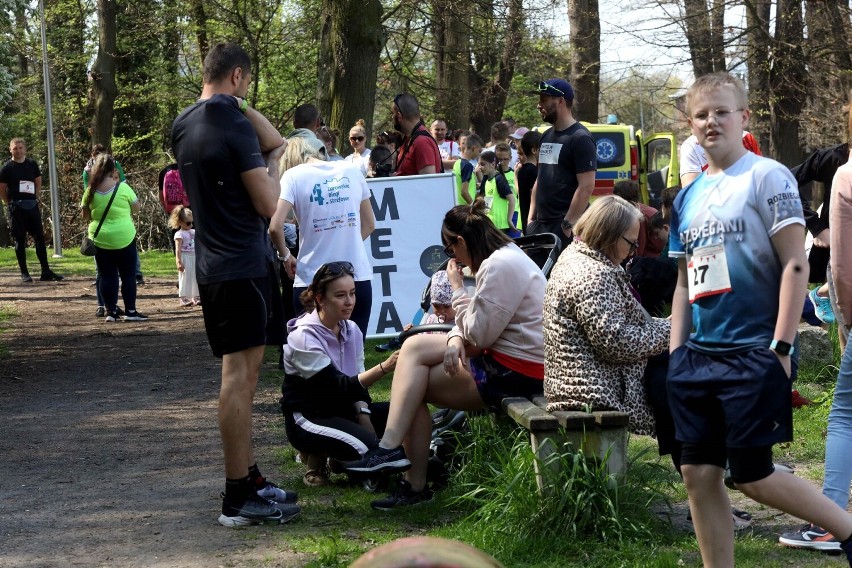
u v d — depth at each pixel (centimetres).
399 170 950
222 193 475
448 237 525
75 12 3503
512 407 489
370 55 1382
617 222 463
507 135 1266
